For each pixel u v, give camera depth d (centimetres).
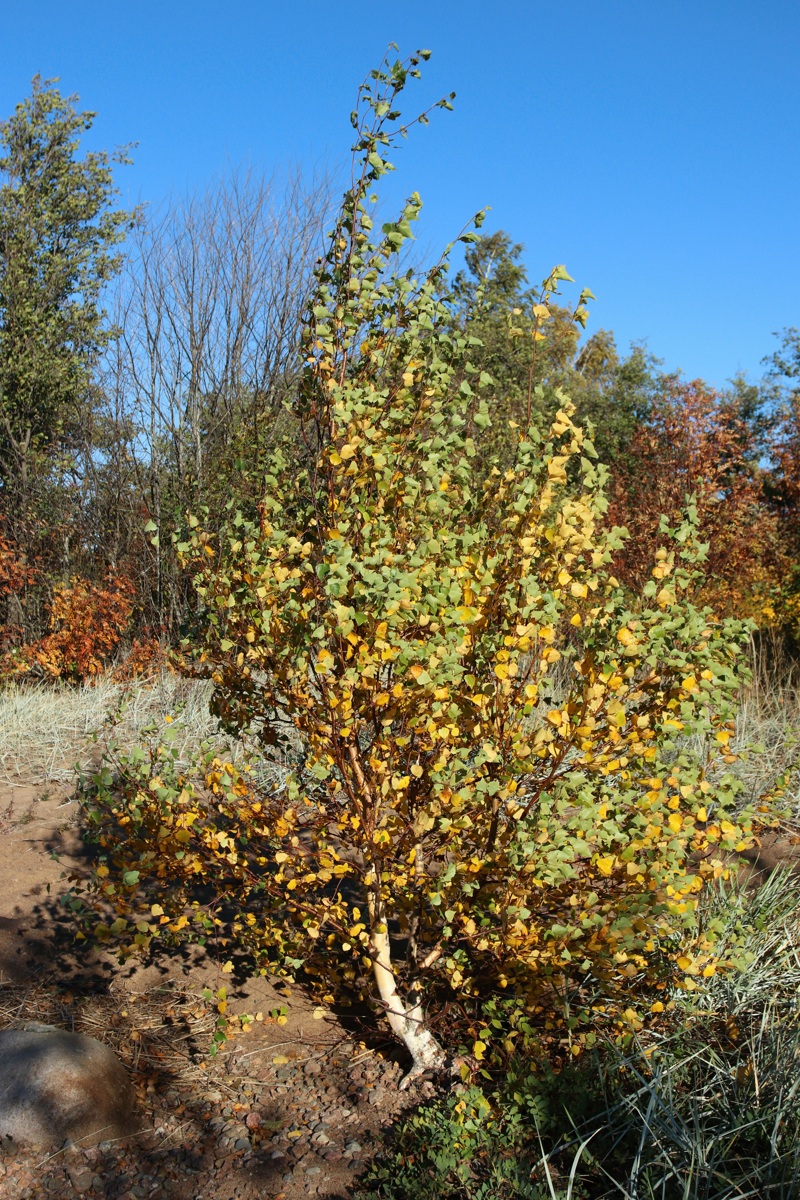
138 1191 277
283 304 1080
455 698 314
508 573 310
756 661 790
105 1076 310
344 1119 313
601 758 305
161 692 830
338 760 319
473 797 304
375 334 329
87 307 1634
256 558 318
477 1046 312
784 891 421
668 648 310
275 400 1035
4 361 1485
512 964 306
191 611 948
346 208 319
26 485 1241
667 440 1213
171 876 349
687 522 314
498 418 529
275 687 335
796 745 605
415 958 362
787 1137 266
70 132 1720
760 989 344
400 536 328
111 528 1155
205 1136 305
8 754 688
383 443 320
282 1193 277
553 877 287
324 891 457
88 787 589
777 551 1245
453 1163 274
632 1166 265
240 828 398
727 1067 300
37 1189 274
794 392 2128
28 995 381
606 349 3070
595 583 313
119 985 394
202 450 1063
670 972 336
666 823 306
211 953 423
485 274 346
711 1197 253
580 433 310
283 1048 356
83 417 1222
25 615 1107
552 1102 292
